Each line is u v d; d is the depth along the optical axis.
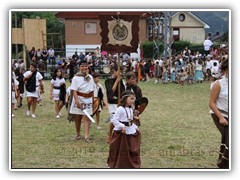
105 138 14.41
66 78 40.41
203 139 14.32
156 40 47.62
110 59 41.31
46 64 39.75
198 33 60.84
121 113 10.07
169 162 11.38
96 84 15.77
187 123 17.58
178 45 51.56
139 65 39.62
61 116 19.33
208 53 40.62
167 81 37.75
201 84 36.22
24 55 37.09
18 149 12.80
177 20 60.88
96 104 14.33
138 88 12.86
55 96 18.78
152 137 14.59
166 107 22.73
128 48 13.35
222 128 9.71
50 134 15.05
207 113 20.55
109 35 13.31
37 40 38.97
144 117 19.22
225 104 9.61
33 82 18.77
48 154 12.22
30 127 16.48
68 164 11.16
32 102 19.00
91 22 54.41
